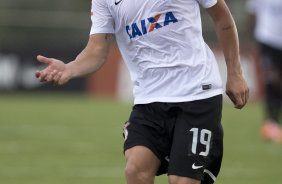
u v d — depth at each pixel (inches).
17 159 1362.0
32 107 2440.9
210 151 717.9
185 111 719.1
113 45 2896.2
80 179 1161.4
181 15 724.0
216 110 725.9
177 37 725.9
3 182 1128.2
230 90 735.7
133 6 728.3
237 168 1275.8
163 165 735.7
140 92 742.5
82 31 3129.9
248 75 2780.5
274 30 1633.9
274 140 1614.2
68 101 2716.5
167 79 730.2
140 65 745.0
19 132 1781.5
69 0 3742.6
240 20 3144.7
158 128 724.7
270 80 1628.9
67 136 1713.8
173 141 715.4
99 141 1627.7
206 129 716.0
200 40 735.7
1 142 1600.6
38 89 2962.6
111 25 759.1
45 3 3693.4
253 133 1793.8
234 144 1582.2
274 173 1228.5
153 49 733.9
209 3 727.7
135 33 737.0
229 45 737.0
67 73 722.2
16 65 2915.8
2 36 3088.1
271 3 1632.6
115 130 1847.9
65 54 2849.4
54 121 2037.4
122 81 2893.7
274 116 1628.9
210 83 725.9
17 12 3117.6
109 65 2910.9
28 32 3122.5
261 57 1654.8
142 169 710.5
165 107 725.3
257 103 2775.6
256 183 1136.2
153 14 724.7
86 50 758.5
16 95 2915.8
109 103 2672.2
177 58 728.3
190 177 703.1
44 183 1123.9
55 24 3125.0
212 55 743.1
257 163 1331.2
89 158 1381.6
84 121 2052.2
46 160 1354.6
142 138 719.7
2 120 2044.8
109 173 1218.6
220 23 734.5
